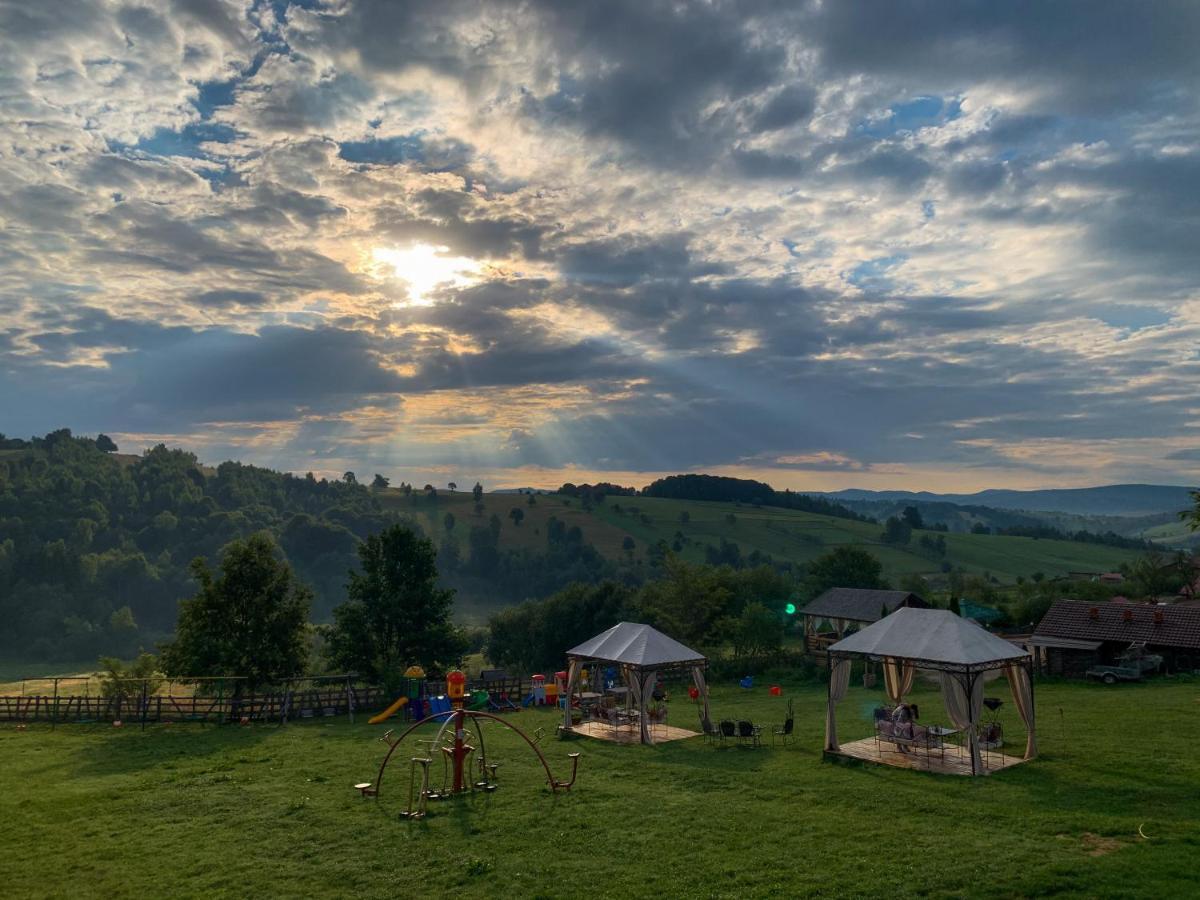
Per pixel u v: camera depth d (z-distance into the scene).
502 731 37.28
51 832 22.25
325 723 42.00
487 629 119.19
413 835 21.08
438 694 46.16
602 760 29.84
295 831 21.78
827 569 86.94
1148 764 24.77
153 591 179.75
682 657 35.19
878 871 16.92
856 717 38.62
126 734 39.03
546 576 183.62
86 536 194.38
